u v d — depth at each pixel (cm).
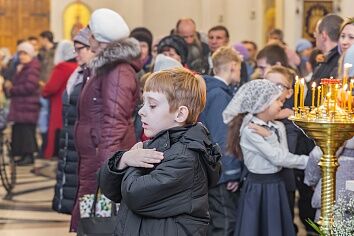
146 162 327
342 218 367
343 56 480
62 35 2022
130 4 1803
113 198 348
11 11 2033
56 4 2020
